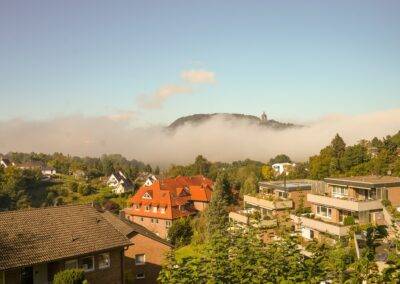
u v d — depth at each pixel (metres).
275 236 12.23
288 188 46.12
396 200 37.41
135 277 32.12
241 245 10.88
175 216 67.94
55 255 22.80
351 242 22.42
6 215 25.14
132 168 182.25
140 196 73.94
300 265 10.04
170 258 11.02
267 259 10.25
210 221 49.16
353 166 63.00
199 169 133.25
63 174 162.62
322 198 39.50
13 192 101.19
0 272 21.00
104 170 166.38
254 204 48.09
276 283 9.84
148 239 32.75
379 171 56.25
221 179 67.25
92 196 113.75
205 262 10.52
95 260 24.58
